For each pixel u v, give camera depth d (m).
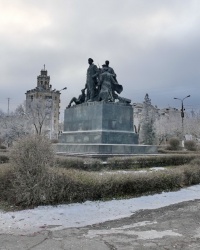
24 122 63.25
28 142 8.46
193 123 83.88
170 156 17.97
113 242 5.71
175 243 5.69
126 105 20.28
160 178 10.72
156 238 5.96
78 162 13.84
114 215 7.69
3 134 61.81
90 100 21.17
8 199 8.38
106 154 17.42
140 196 9.86
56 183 8.38
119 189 9.64
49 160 8.66
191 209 8.45
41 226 6.62
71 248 5.38
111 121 19.45
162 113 96.62
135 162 16.11
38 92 108.94
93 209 8.08
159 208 8.53
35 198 8.06
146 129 56.47
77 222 7.00
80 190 8.70
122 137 19.48
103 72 20.94
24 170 8.20
